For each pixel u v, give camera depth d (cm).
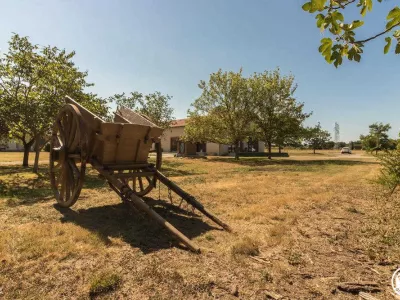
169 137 4053
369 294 270
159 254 361
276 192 845
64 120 613
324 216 567
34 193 790
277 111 2808
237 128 2706
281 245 402
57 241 393
